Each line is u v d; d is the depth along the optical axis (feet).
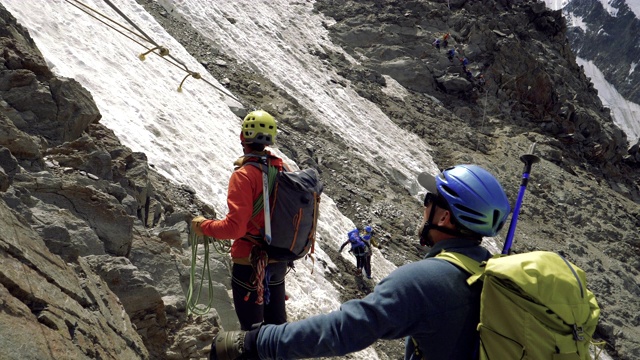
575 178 119.03
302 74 98.78
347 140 87.61
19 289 9.66
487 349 6.72
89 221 17.34
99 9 58.39
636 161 155.94
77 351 9.98
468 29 133.28
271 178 11.71
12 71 22.94
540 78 135.95
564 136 133.39
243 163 11.84
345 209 67.97
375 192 76.33
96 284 13.74
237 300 12.46
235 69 83.61
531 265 6.79
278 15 114.93
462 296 6.95
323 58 110.93
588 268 95.81
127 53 53.57
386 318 6.86
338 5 128.67
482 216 7.46
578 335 6.70
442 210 7.84
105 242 17.39
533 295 6.61
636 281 99.76
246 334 8.11
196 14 90.38
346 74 110.42
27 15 43.83
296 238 11.96
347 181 74.59
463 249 7.52
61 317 10.31
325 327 7.16
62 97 23.93
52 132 23.15
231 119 61.21
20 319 9.05
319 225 57.26
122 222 18.08
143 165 25.96
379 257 60.75
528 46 153.69
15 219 11.22
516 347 6.63
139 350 13.42
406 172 90.84
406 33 125.70
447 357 6.92
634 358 81.92
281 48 103.30
